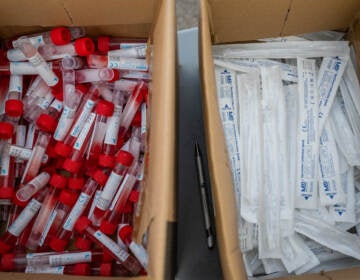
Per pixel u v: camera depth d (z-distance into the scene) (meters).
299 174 0.82
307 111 0.84
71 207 0.92
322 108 0.85
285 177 0.81
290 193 0.81
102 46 0.90
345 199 0.83
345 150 0.84
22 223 0.90
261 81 0.84
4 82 0.94
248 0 0.71
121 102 0.96
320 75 0.86
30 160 0.91
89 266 0.90
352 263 0.84
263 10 0.75
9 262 0.87
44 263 0.88
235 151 0.81
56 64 0.94
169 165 0.54
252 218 0.78
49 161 0.96
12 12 0.78
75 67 0.93
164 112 0.56
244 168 0.80
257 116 0.82
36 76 0.95
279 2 0.73
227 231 0.56
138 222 0.67
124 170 0.91
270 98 0.83
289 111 0.85
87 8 0.77
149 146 0.68
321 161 0.83
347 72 0.87
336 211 0.83
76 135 0.90
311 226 0.82
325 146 0.84
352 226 0.84
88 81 0.94
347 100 0.87
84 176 0.95
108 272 0.86
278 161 0.81
